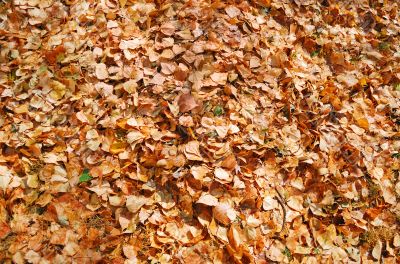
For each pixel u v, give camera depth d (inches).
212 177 39.4
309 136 44.2
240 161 41.3
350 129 46.6
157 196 38.5
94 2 47.8
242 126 43.2
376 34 57.3
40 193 37.9
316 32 54.0
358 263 39.3
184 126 41.6
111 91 43.0
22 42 45.7
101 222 37.1
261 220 39.1
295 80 47.7
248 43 48.3
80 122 41.1
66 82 42.9
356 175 43.6
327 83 49.3
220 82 44.5
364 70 52.8
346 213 41.5
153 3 49.1
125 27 46.7
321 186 42.1
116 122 41.1
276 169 42.0
